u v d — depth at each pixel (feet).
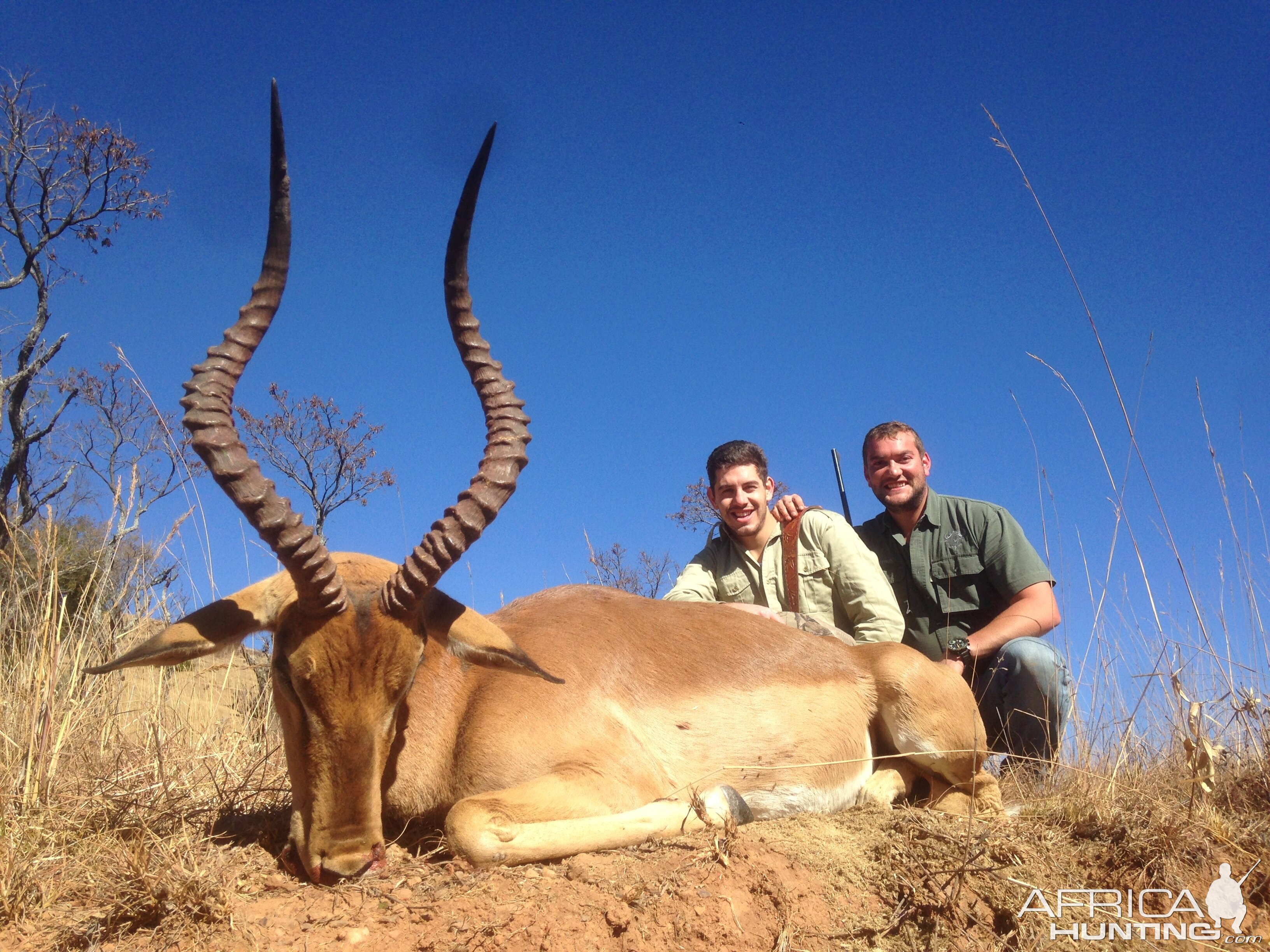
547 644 7.25
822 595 9.71
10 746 7.68
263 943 5.49
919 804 8.14
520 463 6.53
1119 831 6.77
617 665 7.36
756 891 5.86
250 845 6.61
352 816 6.06
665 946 5.51
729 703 7.51
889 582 10.73
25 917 5.79
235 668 10.85
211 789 7.78
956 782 7.97
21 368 20.94
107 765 8.13
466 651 6.54
